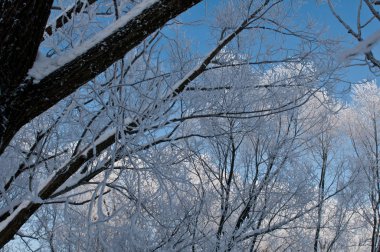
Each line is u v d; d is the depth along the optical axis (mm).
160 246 5797
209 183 8344
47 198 3832
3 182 4105
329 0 2264
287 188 8570
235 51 5160
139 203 3469
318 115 8383
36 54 1972
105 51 2029
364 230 12656
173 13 2062
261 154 8656
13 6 1796
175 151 5027
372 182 11430
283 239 9414
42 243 6527
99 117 3768
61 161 4738
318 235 9727
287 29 4953
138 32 2051
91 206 3115
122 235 5168
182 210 6227
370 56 1889
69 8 3777
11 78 1896
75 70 2008
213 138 5793
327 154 10781
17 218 3615
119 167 4230
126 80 4027
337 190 10617
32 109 1978
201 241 7062
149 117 3842
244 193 8328
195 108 4723
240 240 7805
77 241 4090
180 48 4742
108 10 4281
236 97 5113
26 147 4645
